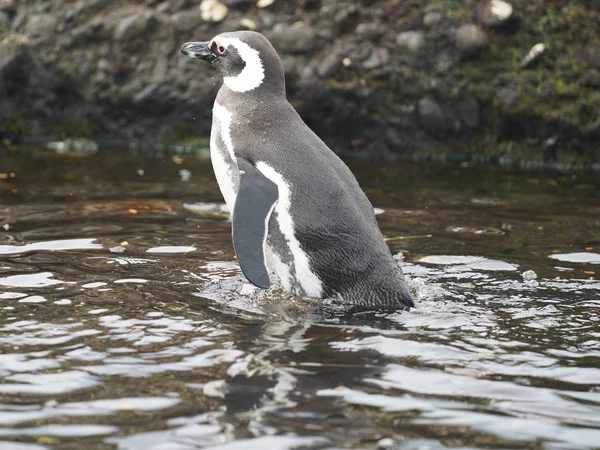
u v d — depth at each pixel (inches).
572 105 984.3
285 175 516.4
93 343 434.6
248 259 471.5
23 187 810.2
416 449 332.5
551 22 1026.7
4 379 388.5
